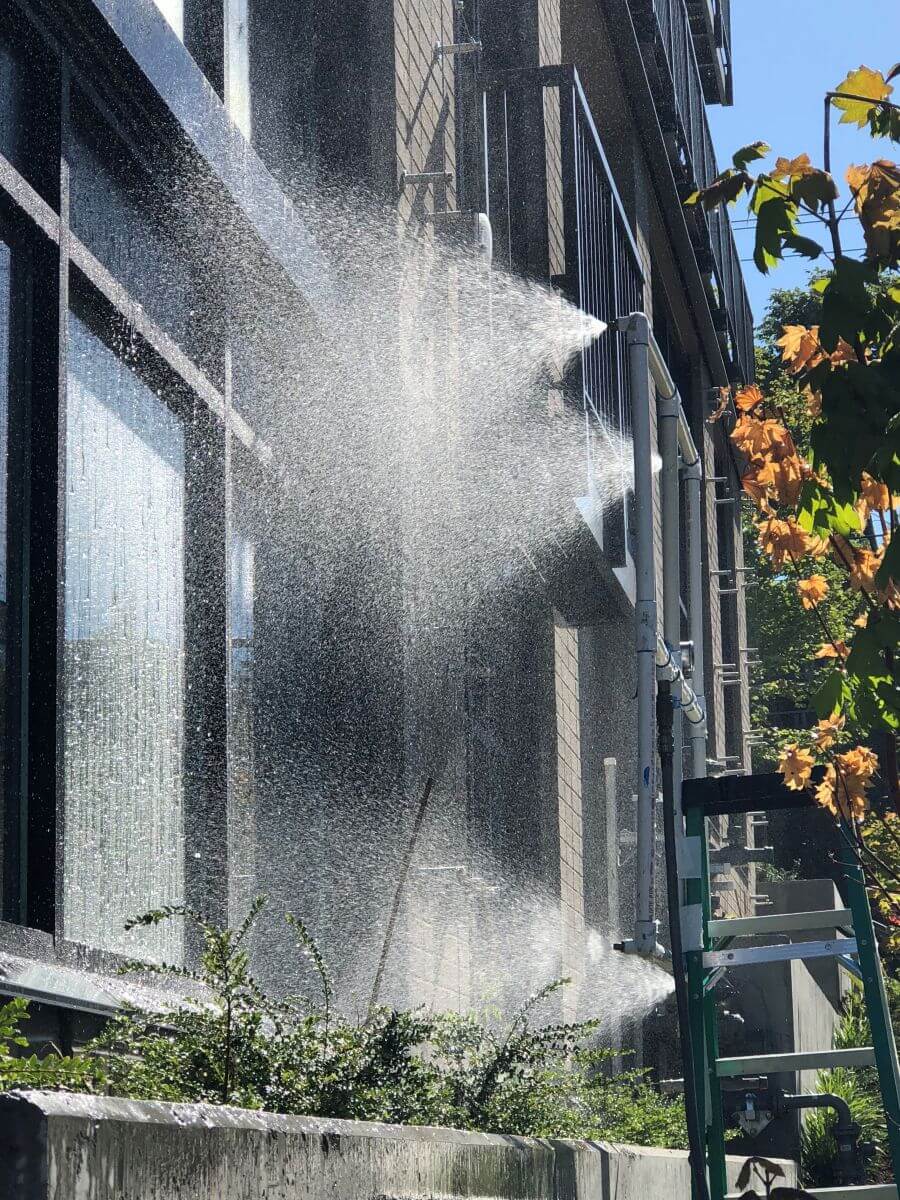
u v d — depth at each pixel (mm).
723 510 22172
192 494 5844
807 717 35125
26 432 4582
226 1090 3568
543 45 10930
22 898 4309
